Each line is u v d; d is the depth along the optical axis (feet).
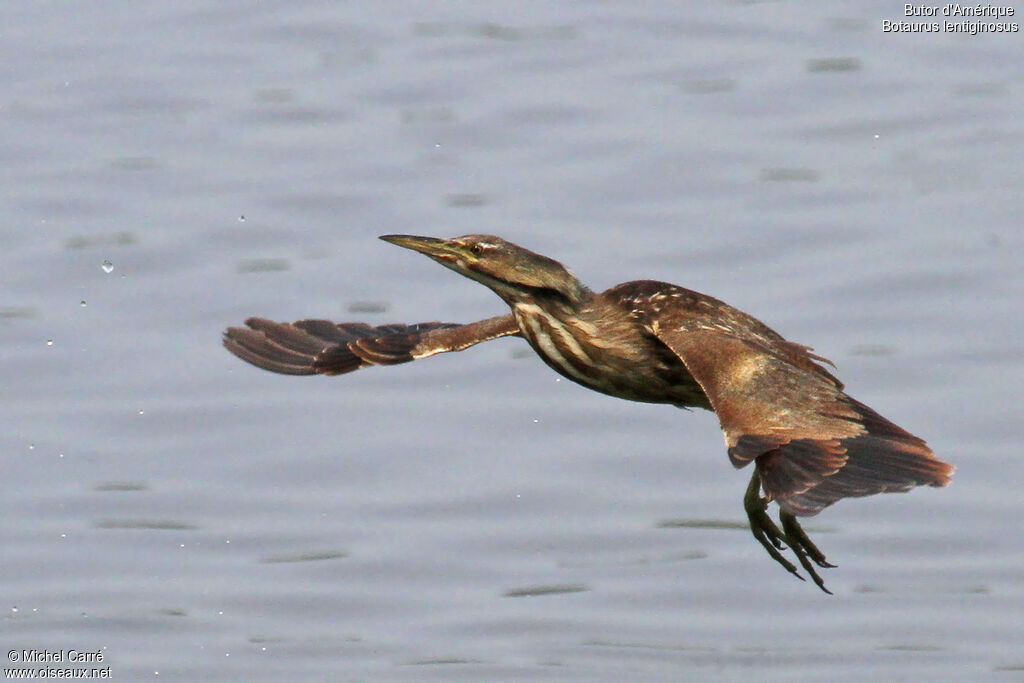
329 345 39.60
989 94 70.33
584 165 65.87
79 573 48.65
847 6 77.77
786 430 27.63
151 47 76.95
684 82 71.61
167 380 56.39
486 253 35.86
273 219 63.87
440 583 48.16
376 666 44.88
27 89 73.77
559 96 70.74
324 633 46.24
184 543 49.75
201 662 45.16
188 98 72.33
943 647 44.78
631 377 35.12
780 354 31.12
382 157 67.10
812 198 63.26
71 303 60.13
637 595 47.39
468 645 45.47
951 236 60.80
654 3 78.64
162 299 60.13
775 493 26.27
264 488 51.93
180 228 63.52
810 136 67.51
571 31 76.43
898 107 69.46
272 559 49.14
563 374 36.22
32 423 54.49
